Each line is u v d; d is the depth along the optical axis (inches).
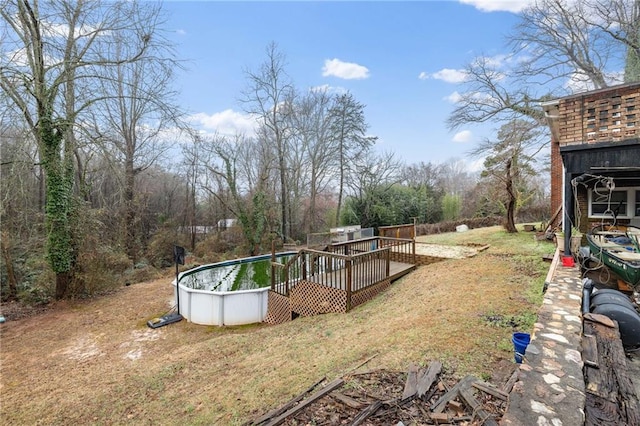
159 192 737.0
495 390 103.1
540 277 242.1
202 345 233.1
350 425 95.6
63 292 372.2
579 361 105.6
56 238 366.3
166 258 613.0
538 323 136.6
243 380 157.3
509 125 543.5
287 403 116.2
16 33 324.8
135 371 202.8
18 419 158.2
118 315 328.8
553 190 442.0
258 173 780.0
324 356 162.4
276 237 721.0
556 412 80.8
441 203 932.0
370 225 846.5
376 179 864.9
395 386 115.0
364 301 261.9
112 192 564.4
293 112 779.4
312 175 843.4
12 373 213.5
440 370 121.3
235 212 693.9
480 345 141.3
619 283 207.5
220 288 367.6
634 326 146.7
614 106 216.1
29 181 394.9
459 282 250.7
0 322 309.9
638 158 209.3
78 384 192.4
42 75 338.3
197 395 153.9
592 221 306.8
